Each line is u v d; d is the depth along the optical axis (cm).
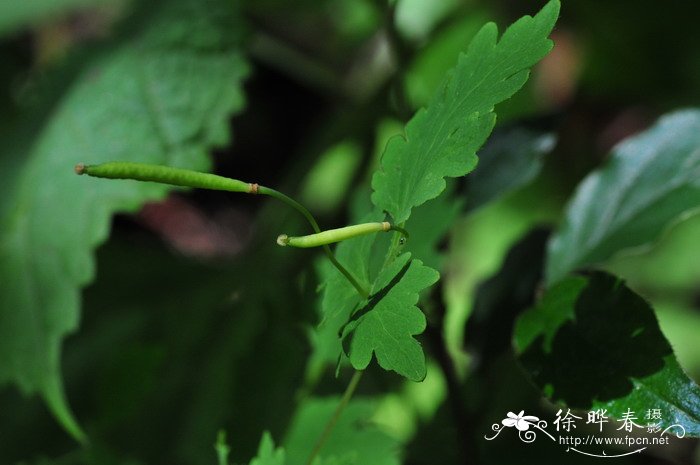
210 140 77
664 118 62
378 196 51
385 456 62
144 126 78
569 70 117
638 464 64
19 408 82
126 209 73
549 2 48
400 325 48
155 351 74
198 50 80
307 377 69
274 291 79
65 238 74
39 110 84
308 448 63
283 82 160
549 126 65
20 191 78
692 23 108
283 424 69
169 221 153
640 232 60
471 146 48
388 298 48
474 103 48
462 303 104
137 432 74
